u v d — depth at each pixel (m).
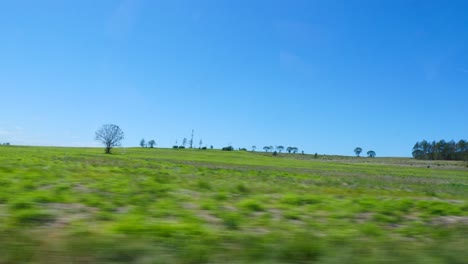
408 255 8.25
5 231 8.70
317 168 87.38
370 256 8.09
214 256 7.68
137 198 15.03
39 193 14.03
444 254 8.36
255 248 8.42
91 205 13.16
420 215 15.82
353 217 14.54
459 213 16.75
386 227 13.06
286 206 15.93
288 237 9.80
